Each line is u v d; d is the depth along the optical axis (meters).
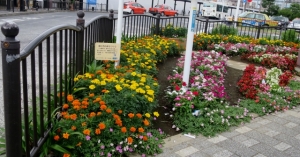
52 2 28.38
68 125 2.69
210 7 36.25
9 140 2.03
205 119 3.66
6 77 1.92
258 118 4.14
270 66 7.50
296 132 3.76
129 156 2.86
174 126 3.55
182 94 3.95
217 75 5.44
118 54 4.48
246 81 5.20
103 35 5.74
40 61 2.40
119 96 3.19
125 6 30.78
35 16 19.05
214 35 10.44
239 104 4.50
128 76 3.98
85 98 3.14
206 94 4.12
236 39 10.45
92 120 2.80
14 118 1.99
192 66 5.47
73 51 3.53
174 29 10.17
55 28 2.69
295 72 7.18
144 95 3.31
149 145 2.99
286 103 4.68
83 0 34.50
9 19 15.41
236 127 3.77
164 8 34.81
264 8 51.09
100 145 2.67
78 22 3.77
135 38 7.67
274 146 3.34
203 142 3.29
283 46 10.27
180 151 3.05
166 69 6.13
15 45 1.89
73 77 3.58
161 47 6.89
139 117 3.06
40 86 2.45
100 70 4.14
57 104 3.16
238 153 3.11
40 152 2.60
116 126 2.88
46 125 2.71
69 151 2.64
